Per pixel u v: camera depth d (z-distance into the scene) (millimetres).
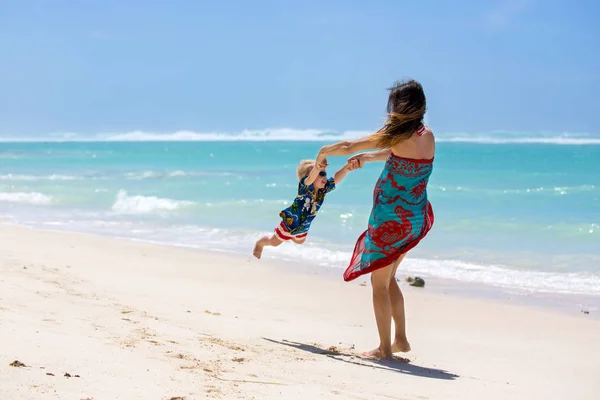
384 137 5254
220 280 9953
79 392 3482
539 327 7906
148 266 10805
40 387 3469
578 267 11750
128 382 3814
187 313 7168
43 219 17328
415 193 5348
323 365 5207
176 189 24188
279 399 3932
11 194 22406
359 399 4207
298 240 6270
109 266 10523
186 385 3969
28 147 73812
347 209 18406
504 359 6355
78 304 6609
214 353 5125
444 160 39188
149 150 61344
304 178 6211
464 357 6383
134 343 4996
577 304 9250
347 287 9789
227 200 20672
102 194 22312
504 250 13344
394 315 5953
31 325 5031
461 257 12703
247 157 47688
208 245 13523
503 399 4676
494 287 10367
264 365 4945
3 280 7605
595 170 30844
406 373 5266
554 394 4988
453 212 18203
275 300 8703
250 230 15508
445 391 4762
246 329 6633
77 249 12156
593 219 16688
